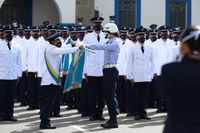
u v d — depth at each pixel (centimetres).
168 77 439
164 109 1224
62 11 1744
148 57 1093
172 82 436
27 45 1272
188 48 439
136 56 1084
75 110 1248
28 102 1298
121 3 1925
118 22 1919
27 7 1889
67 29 1241
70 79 1055
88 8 1789
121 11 1925
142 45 1091
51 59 938
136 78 1080
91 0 1794
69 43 1041
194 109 428
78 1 1775
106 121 1062
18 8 1888
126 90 1208
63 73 1080
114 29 955
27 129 957
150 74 1097
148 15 1958
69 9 1752
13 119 1062
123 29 1234
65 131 936
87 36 1084
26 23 1891
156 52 1230
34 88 1251
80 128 971
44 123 962
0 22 1862
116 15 1914
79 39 1245
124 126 998
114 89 967
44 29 1246
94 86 1074
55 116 1129
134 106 1095
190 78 429
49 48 937
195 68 432
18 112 1202
